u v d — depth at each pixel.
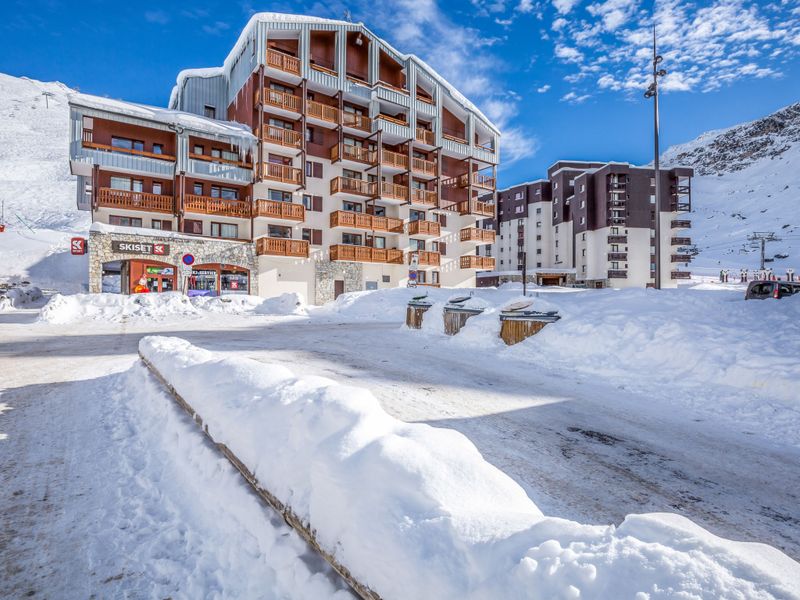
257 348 9.34
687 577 0.99
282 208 27.14
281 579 1.82
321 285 30.11
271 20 27.08
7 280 29.78
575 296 12.68
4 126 95.94
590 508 2.71
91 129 23.30
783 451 3.85
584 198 58.06
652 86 16.42
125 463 3.24
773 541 2.41
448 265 36.69
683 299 9.12
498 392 5.80
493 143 37.81
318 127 30.39
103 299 17.14
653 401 5.52
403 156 32.59
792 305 7.59
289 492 1.92
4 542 2.28
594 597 1.00
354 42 30.98
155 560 2.14
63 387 5.69
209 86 31.52
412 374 6.83
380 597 1.32
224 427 2.64
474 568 1.22
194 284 25.28
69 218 58.41
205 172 25.22
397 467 1.67
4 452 3.46
